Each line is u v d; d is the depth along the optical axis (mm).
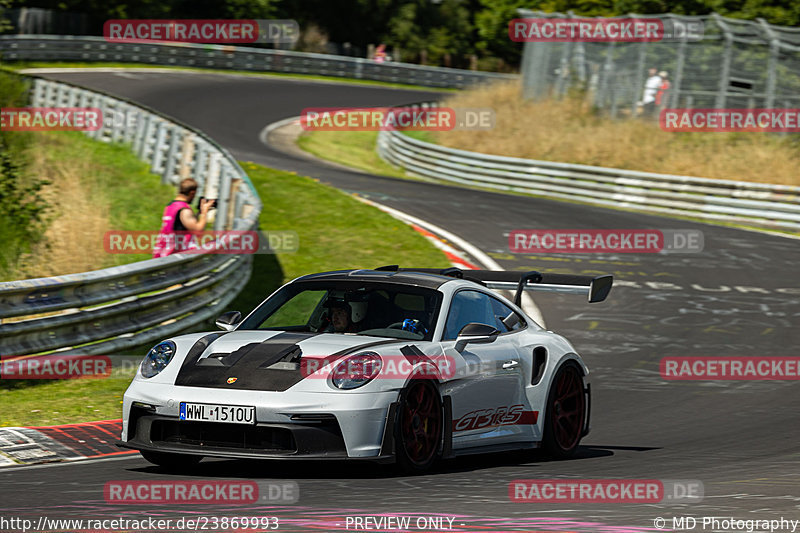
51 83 102562
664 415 34625
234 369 22422
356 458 21500
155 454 23609
